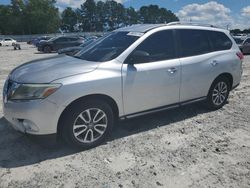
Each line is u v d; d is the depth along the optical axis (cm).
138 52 461
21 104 397
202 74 560
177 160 413
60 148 441
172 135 495
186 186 354
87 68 431
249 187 354
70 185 354
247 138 489
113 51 476
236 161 414
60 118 412
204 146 457
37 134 403
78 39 2766
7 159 409
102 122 448
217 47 600
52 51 2681
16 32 10000
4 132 495
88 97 425
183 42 540
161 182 361
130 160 411
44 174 375
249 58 1883
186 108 630
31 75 417
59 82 400
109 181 363
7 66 1439
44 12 10062
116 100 451
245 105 669
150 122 550
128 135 492
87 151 435
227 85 630
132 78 460
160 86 497
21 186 351
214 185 357
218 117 584
